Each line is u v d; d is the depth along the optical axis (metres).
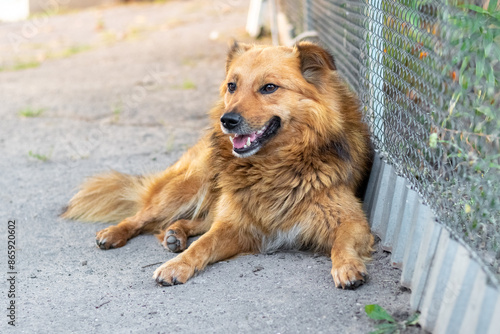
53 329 1.68
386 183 1.89
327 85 1.91
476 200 1.71
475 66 1.72
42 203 2.30
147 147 2.72
